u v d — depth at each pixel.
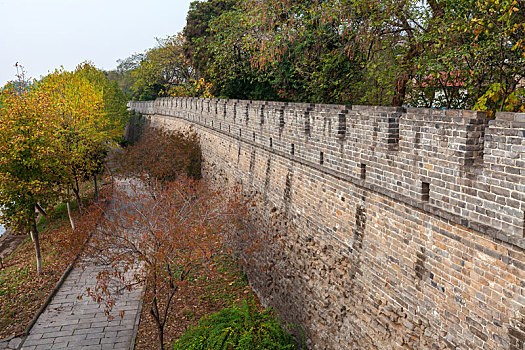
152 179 23.59
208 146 25.38
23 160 18.16
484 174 5.67
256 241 14.30
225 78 24.98
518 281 5.26
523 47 9.48
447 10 11.23
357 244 9.02
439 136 6.50
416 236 7.16
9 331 14.08
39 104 20.12
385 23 13.19
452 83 12.14
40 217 28.88
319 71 17.27
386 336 7.96
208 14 31.22
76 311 15.17
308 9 16.11
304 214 11.77
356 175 8.96
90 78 43.34
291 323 12.09
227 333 9.93
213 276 13.95
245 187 17.47
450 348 6.41
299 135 11.90
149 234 12.98
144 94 61.81
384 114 7.89
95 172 28.81
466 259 6.08
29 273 19.17
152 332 13.62
